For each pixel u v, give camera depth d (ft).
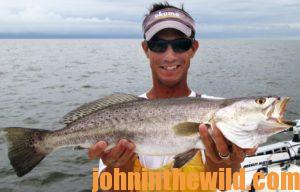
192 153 2.40
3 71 25.39
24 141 2.54
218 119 2.33
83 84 18.45
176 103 2.44
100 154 2.46
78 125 2.54
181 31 2.66
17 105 12.30
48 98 13.92
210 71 25.04
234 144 2.32
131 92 16.10
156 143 2.44
